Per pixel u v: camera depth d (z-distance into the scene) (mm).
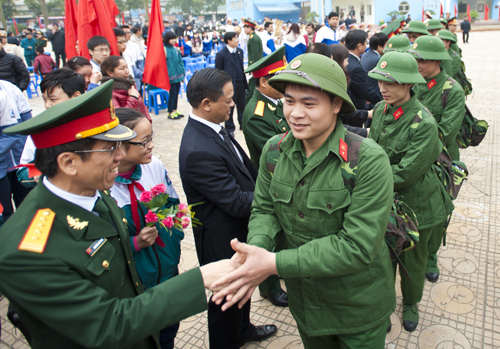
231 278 1399
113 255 1334
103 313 1166
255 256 1442
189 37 17391
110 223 1431
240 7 39531
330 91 1322
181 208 1959
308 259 1435
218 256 2225
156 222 1933
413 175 2418
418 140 2391
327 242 1465
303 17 39688
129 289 1447
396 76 2330
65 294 1131
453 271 3146
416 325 2592
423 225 2531
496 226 3736
